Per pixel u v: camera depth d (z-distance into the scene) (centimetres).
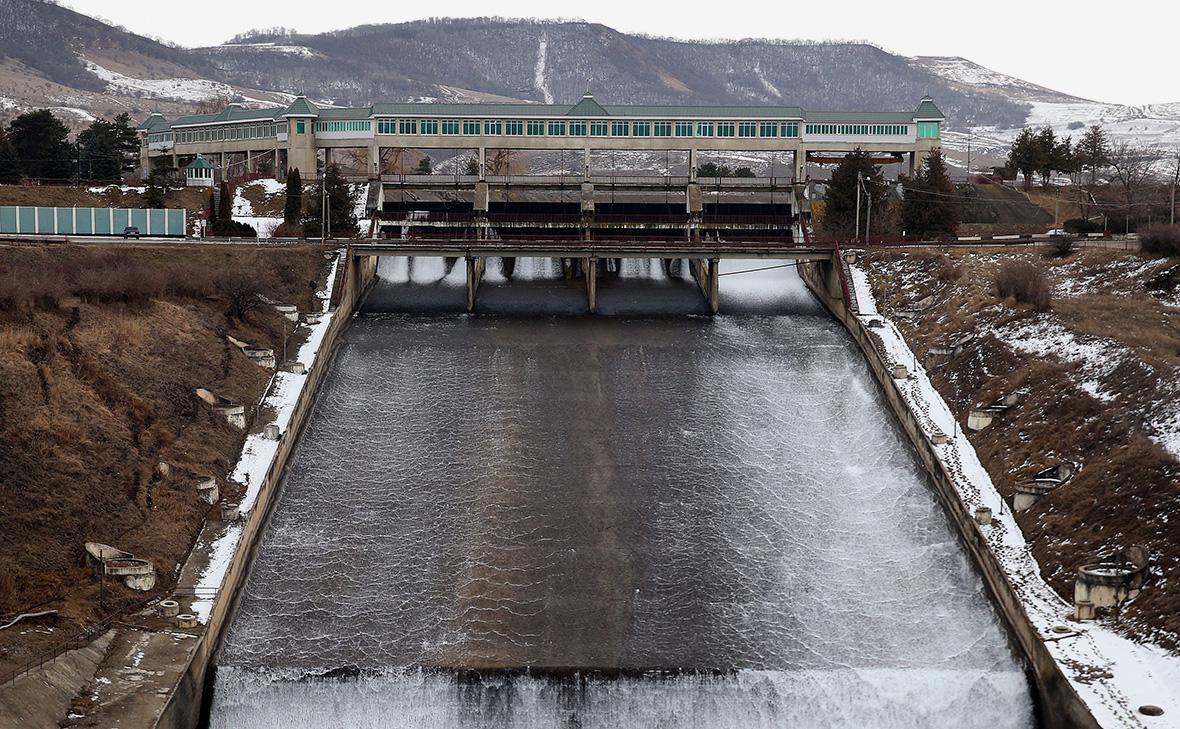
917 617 8131
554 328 13362
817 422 10938
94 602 7444
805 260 15112
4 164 18200
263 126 19725
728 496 9588
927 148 18975
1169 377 9019
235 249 13888
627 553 8812
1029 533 8494
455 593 8325
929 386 11094
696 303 14775
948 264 13550
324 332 12350
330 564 8656
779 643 7838
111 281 11012
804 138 18788
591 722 7419
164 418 9375
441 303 14612
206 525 8581
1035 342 10812
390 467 9988
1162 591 7319
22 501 7794
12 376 8738
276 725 7338
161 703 6606
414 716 7394
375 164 18550
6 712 6141
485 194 17600
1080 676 6888
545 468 9950
